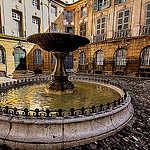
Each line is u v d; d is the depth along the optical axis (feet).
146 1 43.75
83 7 69.05
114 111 9.74
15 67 53.52
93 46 61.46
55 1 67.92
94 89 21.24
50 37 14.64
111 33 55.36
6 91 19.30
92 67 63.21
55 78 18.95
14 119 8.05
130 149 7.63
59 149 7.61
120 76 48.98
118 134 9.21
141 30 45.73
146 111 13.64
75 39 15.47
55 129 7.93
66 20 74.95
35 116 8.46
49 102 13.97
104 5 58.44
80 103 13.74
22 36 57.16
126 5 49.26
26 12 56.24
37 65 62.08
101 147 7.77
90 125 8.55
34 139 7.64
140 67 45.88
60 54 18.99
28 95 16.97
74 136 7.95
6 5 48.96
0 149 7.54
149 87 27.14
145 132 9.51
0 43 46.96
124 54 51.06
